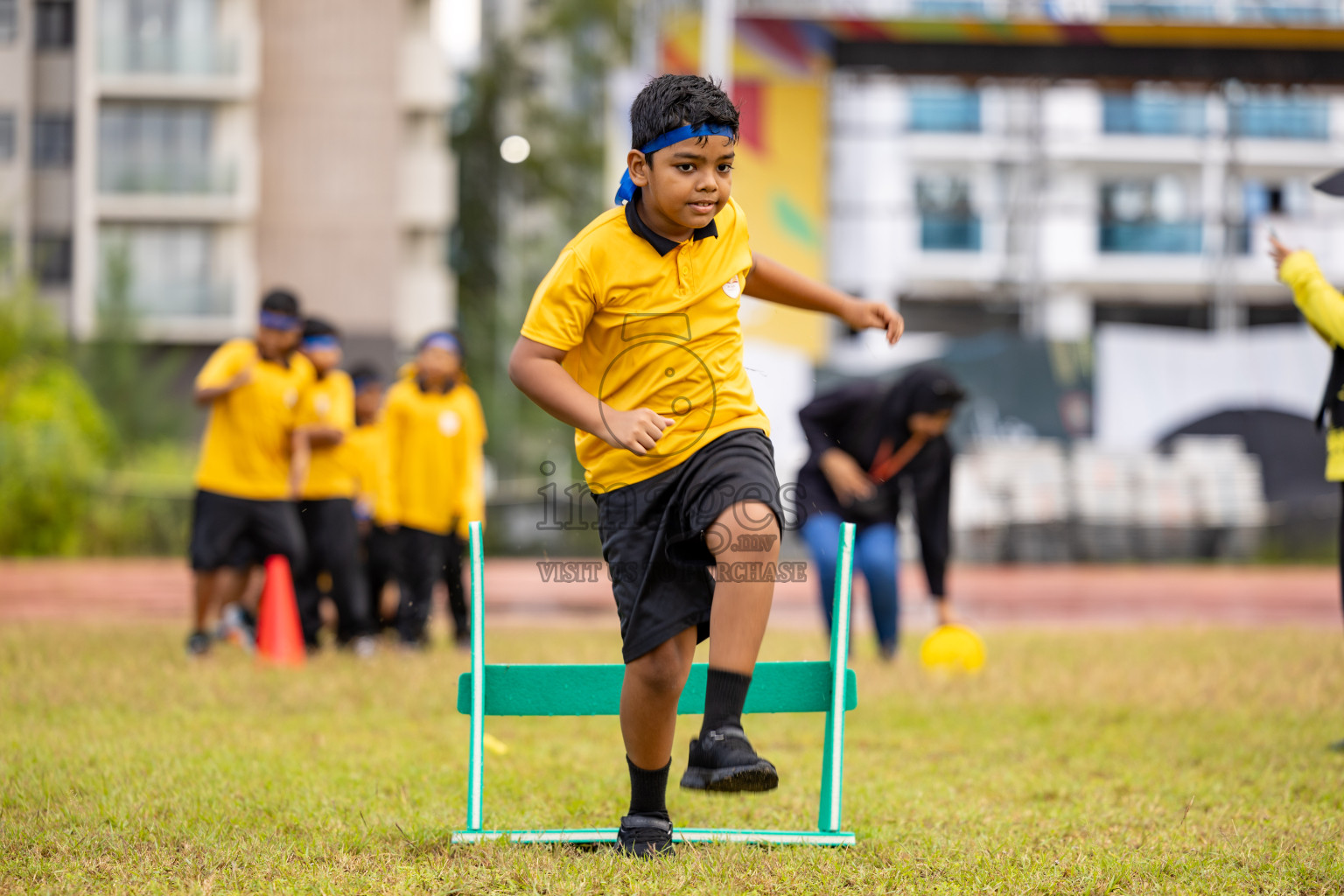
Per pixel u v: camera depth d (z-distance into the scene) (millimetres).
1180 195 55031
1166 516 30109
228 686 10312
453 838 5496
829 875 5066
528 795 6770
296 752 7715
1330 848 5559
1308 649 13070
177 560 31703
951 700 10062
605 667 5652
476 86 63188
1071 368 31172
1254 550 30156
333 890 4879
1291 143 54156
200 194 49062
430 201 50594
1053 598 23172
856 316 5676
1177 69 26656
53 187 49719
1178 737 8523
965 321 42594
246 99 49281
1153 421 31125
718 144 4840
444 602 16406
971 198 52781
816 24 25906
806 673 5672
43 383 35344
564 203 61312
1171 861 5359
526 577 27828
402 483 13625
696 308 5086
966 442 30938
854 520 12188
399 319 50625
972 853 5457
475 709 5617
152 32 49094
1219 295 32500
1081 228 54469
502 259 62250
